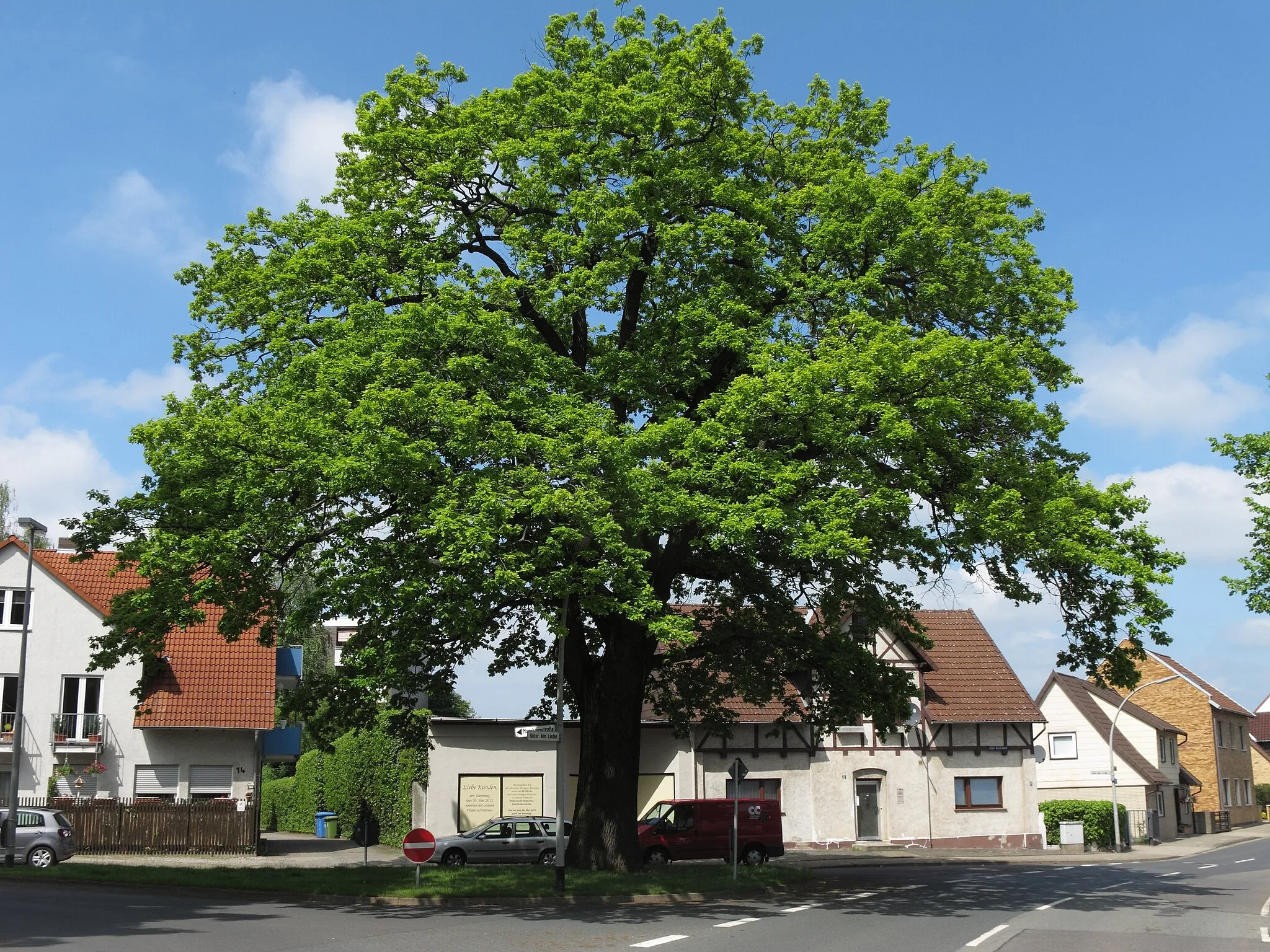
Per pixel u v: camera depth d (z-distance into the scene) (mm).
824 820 40406
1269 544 25281
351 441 18328
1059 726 53000
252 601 21000
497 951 13250
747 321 21844
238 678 38125
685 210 21781
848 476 19266
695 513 18766
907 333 20609
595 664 24594
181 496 19297
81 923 15633
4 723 36312
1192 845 49750
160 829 34375
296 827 53438
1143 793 50906
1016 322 22328
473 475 18594
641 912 18188
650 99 21516
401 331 19891
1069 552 19484
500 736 37938
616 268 21047
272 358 22438
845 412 19047
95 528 20438
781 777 40500
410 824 38719
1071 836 43281
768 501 18844
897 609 26516
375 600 18266
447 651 24094
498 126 22312
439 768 37406
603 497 18594
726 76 22469
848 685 26125
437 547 18172
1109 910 19078
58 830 28453
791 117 24516
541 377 20453
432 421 18844
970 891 22797
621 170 21859
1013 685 43781
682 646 25344
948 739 42094
